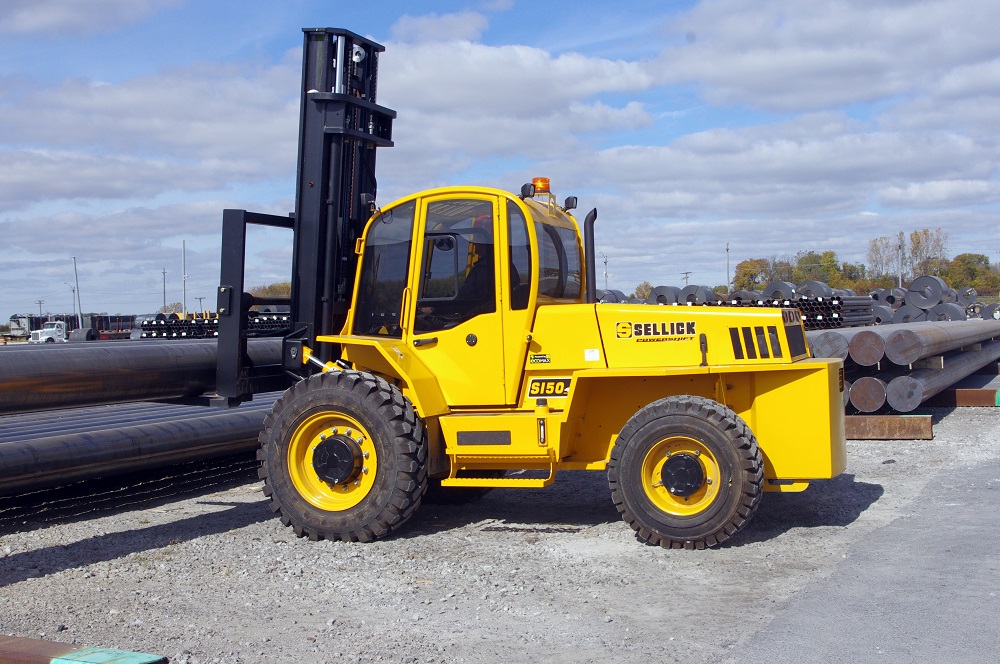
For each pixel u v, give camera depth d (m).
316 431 7.03
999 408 13.88
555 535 6.93
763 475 6.43
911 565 5.80
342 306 8.02
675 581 5.63
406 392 7.13
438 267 7.17
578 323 6.96
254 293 10.27
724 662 4.28
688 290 18.00
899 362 11.20
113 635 4.80
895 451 10.29
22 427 8.92
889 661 4.24
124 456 8.21
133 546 6.75
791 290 18.28
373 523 6.72
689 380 6.98
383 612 5.12
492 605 5.20
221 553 6.49
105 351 7.39
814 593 5.29
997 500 7.61
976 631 4.59
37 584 5.79
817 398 6.62
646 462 6.52
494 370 7.03
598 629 4.77
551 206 7.75
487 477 8.26
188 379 8.05
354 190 8.05
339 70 7.75
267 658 4.44
